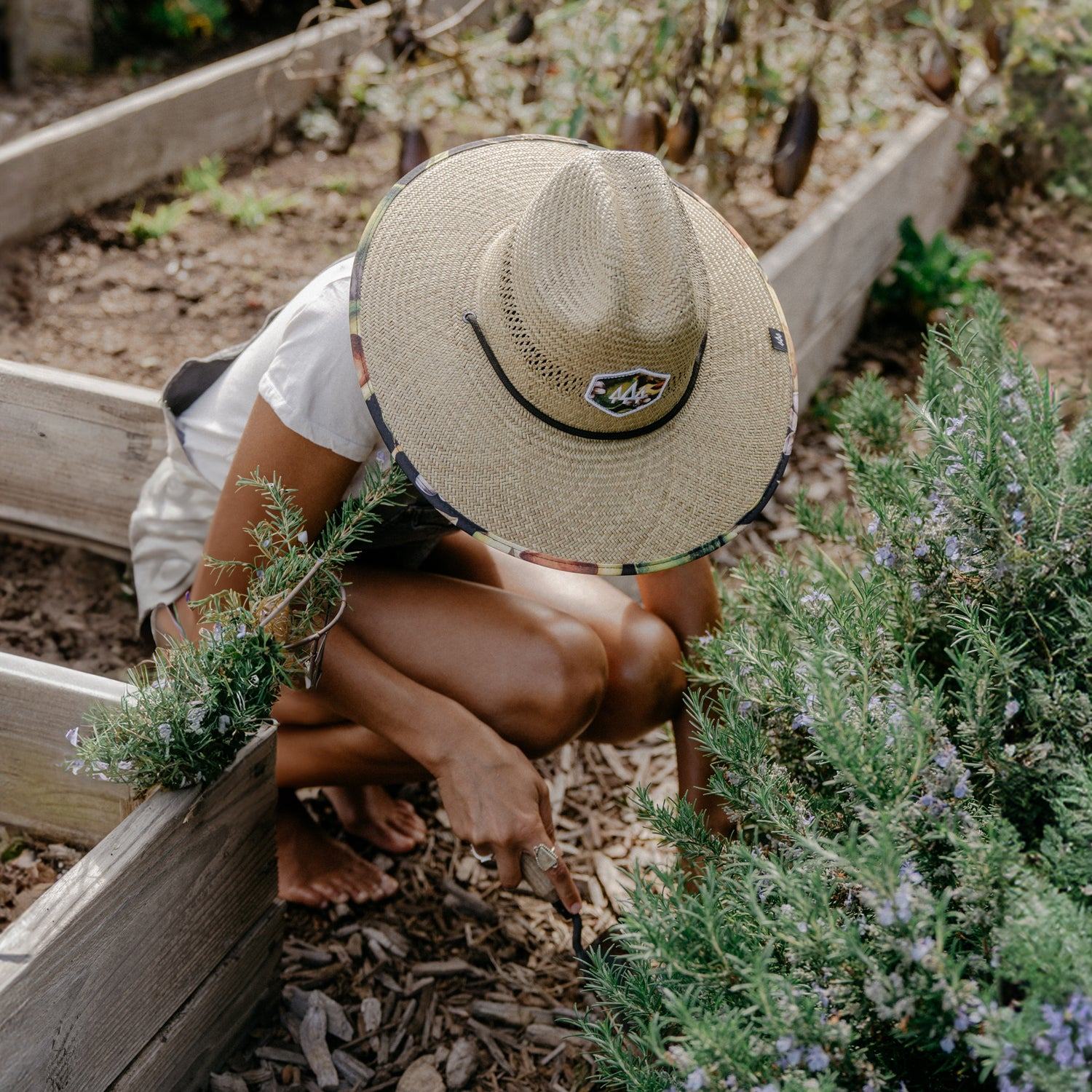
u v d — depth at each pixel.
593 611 1.87
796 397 1.64
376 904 2.00
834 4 3.27
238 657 1.43
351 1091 1.72
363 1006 1.84
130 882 1.35
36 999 1.26
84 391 2.24
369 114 4.30
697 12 3.10
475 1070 1.76
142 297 3.29
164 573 1.95
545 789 1.63
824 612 1.56
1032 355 3.48
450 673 1.70
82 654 2.32
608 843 2.15
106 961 1.36
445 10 4.32
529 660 1.69
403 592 1.75
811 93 3.07
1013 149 4.23
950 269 3.67
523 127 3.81
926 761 1.25
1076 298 3.83
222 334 3.18
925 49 3.99
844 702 1.29
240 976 1.67
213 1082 1.68
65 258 3.39
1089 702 1.35
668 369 1.38
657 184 1.37
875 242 3.56
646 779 2.28
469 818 1.59
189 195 3.74
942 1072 1.24
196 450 1.84
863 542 1.74
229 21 5.61
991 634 1.41
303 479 1.57
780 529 2.87
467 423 1.45
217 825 1.49
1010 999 1.17
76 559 2.48
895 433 1.92
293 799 2.00
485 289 1.47
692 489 1.51
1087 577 1.50
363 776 1.85
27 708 1.66
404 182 1.59
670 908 1.28
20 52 4.80
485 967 1.92
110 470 2.31
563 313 1.35
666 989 1.17
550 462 1.46
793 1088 1.10
